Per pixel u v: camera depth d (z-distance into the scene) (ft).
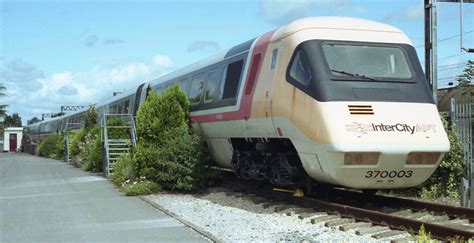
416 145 31.07
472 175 39.17
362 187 32.12
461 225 27.61
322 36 34.32
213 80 46.80
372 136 30.48
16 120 347.36
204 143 47.11
